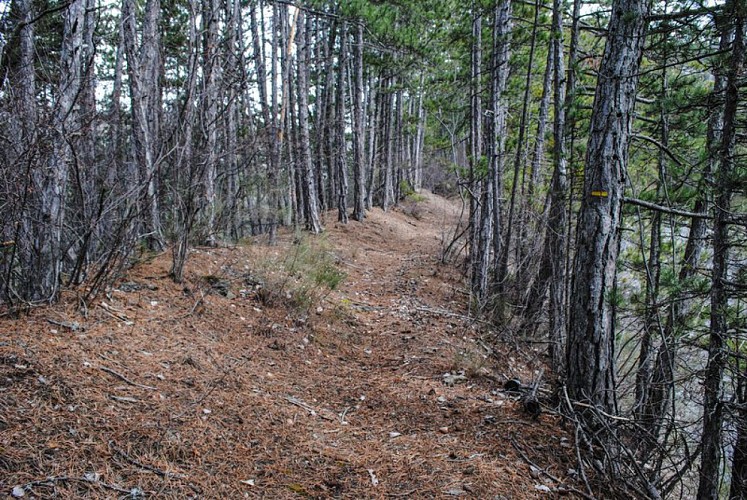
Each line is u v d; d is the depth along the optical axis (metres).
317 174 20.12
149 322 4.61
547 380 5.80
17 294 3.93
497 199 9.80
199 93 5.87
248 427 3.45
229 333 5.12
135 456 2.80
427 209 24.53
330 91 18.25
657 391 5.45
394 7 13.23
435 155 28.64
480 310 7.98
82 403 3.05
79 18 4.04
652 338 5.41
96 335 3.96
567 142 7.40
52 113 3.69
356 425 3.92
